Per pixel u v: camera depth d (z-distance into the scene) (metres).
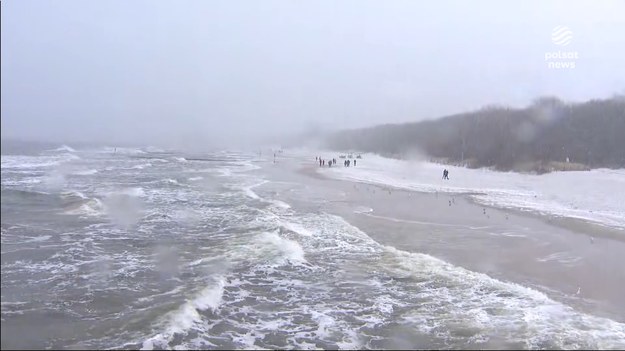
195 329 7.53
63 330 7.20
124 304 8.41
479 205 22.47
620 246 13.73
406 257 12.05
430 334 7.35
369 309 8.51
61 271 10.46
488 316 8.04
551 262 11.82
